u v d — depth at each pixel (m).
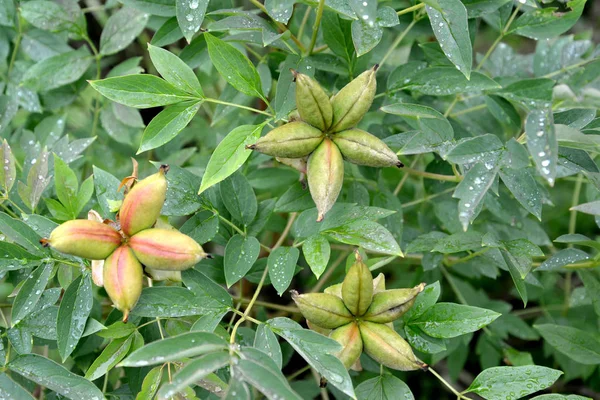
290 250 0.64
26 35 0.79
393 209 0.73
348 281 0.59
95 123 0.80
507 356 0.79
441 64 0.73
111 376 0.75
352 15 0.63
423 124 0.63
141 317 0.66
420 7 0.68
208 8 0.70
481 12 0.69
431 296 0.64
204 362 0.56
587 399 0.61
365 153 0.60
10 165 0.67
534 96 0.70
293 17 0.79
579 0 0.71
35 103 0.77
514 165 0.60
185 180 0.67
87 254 0.58
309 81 0.58
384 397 0.63
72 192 0.66
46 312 0.63
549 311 0.85
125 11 0.76
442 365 0.95
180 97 0.64
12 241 0.64
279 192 0.82
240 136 0.62
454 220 0.77
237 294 0.86
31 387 0.69
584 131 0.65
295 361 0.89
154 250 0.58
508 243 0.66
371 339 0.60
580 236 0.65
